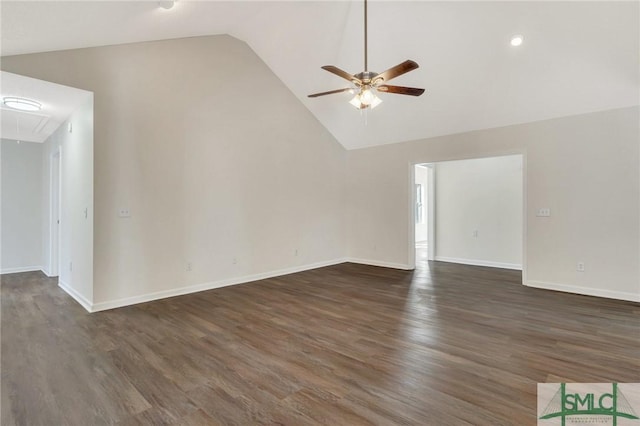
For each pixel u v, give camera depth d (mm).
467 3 3377
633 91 3672
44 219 5770
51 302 3914
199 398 1983
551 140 4402
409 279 5227
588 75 3670
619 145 3922
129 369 2332
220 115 4676
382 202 6312
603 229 4055
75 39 3094
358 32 4152
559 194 4363
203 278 4516
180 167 4258
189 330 3059
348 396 2000
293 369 2334
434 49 4004
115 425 1743
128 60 3775
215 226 4641
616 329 3049
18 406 1902
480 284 4871
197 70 4402
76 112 4004
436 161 5555
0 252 5520
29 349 2650
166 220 4141
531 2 3164
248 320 3336
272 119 5379
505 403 1913
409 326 3166
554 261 4438
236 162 4879
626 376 2207
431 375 2240
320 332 3020
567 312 3545
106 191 3645
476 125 4965
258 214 5195
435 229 7062
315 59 4828
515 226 6047
